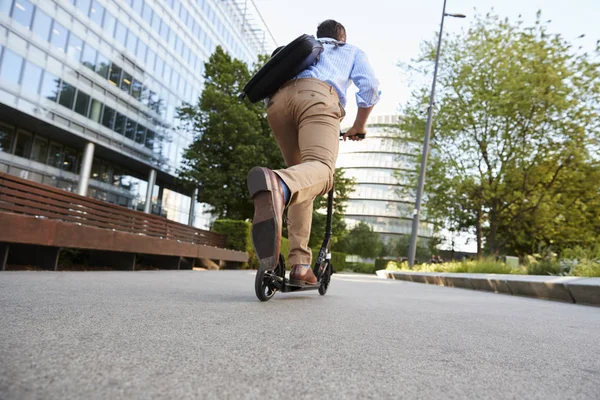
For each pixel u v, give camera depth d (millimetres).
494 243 22172
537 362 1518
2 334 1265
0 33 21844
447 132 22500
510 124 21312
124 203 34125
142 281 4488
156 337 1423
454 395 1026
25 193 4898
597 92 19609
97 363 1033
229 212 28578
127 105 31406
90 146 28266
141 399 813
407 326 2229
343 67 2951
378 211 77125
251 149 27109
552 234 22469
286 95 2797
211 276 7211
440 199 23641
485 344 1841
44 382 851
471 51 22328
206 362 1142
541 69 19609
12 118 24234
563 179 21672
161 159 35344
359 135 3391
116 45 30047
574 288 6098
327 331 1852
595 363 1570
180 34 38125
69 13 25938
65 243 5262
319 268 3746
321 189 2594
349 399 926
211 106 28859
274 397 896
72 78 26422
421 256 56500
